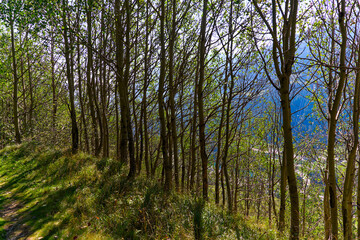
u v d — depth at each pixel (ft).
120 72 25.26
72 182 21.52
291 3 16.61
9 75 56.03
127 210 16.34
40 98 71.92
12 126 58.70
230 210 23.50
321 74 26.86
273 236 19.26
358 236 24.04
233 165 56.39
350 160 19.43
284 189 31.86
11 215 16.69
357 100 18.57
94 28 34.60
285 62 17.02
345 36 16.14
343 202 20.06
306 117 34.58
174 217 16.07
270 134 45.32
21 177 24.76
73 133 32.58
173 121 28.66
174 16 25.86
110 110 50.16
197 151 46.26
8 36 51.03
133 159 23.20
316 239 28.19
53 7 24.41
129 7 25.70
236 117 37.35
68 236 13.56
